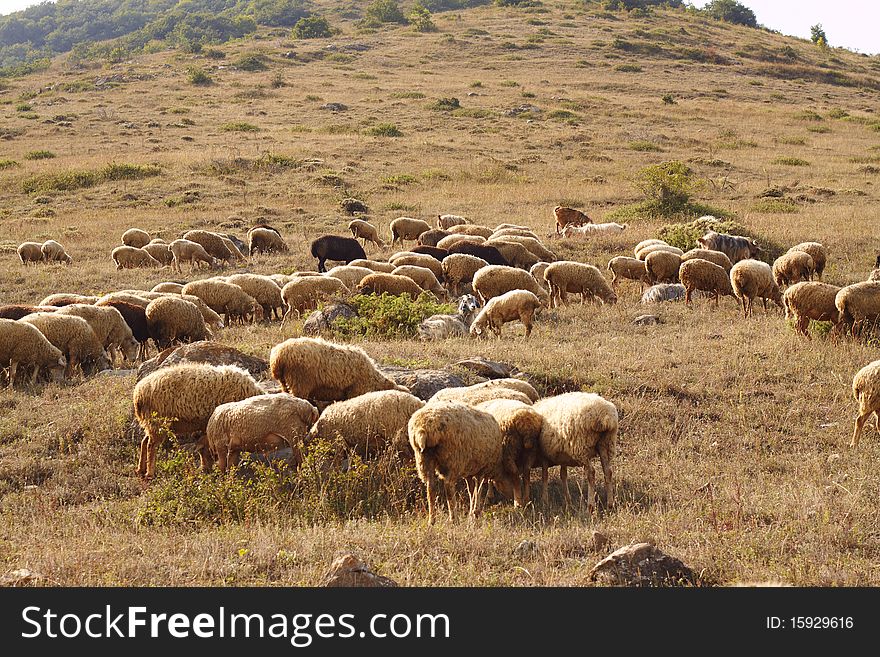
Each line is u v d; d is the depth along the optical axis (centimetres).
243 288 1872
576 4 13750
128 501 926
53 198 3812
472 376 1227
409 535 766
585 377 1291
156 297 1753
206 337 1612
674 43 10562
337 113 6100
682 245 2486
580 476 985
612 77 8294
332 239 2514
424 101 6581
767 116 6512
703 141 5303
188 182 3988
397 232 2880
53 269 2522
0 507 915
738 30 12912
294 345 1048
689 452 1047
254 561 715
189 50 10319
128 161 4406
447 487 843
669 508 859
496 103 6469
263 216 3397
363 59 9194
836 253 2442
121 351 1568
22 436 1085
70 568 712
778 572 673
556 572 680
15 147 4984
